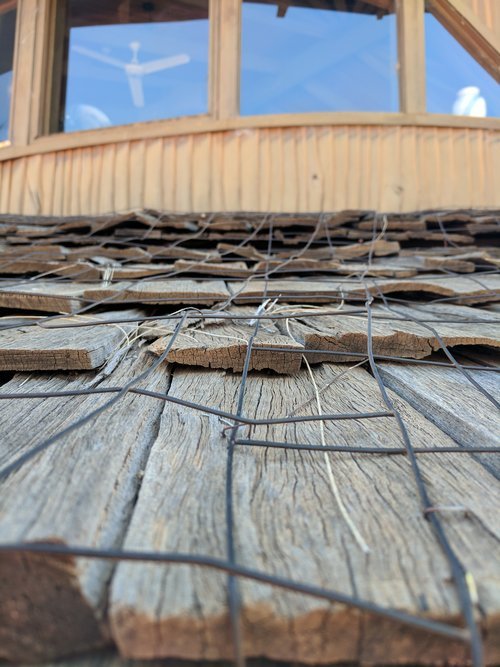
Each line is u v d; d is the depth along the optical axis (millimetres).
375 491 276
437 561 219
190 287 659
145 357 457
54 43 1794
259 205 1533
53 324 509
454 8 1598
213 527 242
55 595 199
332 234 1097
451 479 288
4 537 213
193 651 194
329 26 1677
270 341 445
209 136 1568
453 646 193
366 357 442
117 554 192
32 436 315
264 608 191
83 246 1043
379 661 197
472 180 1540
